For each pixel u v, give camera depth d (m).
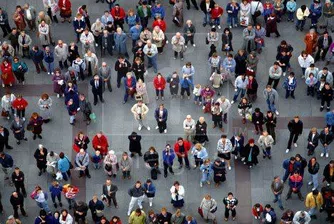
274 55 68.06
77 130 64.50
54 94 66.31
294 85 64.69
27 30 69.69
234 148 61.81
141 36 66.69
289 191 61.03
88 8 70.81
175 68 67.25
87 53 65.38
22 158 63.31
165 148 61.47
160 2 71.19
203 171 60.97
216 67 65.50
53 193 60.00
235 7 68.44
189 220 58.12
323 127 64.56
